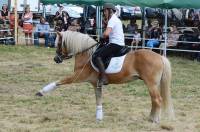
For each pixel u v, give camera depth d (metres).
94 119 10.34
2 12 25.94
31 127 9.54
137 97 13.12
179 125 10.04
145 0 21.11
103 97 12.99
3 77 15.95
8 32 25.62
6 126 9.59
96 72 9.84
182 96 13.43
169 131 9.52
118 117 10.59
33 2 33.47
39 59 20.59
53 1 23.75
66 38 9.97
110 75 9.76
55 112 10.99
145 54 9.66
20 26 28.53
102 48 9.73
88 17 26.53
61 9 26.67
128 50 10.09
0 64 18.86
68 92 13.57
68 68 18.39
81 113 10.94
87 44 9.85
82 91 13.77
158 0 20.72
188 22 23.92
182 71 18.28
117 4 21.86
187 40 21.86
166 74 9.66
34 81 15.40
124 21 32.81
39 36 25.89
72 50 9.94
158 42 22.38
